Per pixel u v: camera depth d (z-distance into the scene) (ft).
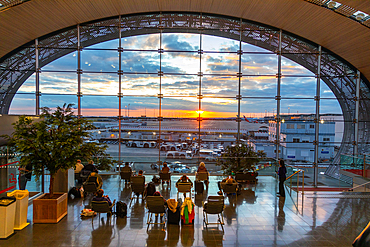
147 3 41.04
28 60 44.29
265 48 45.32
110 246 19.83
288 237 21.65
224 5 41.19
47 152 23.07
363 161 39.86
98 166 41.78
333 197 32.35
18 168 27.32
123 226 23.32
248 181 38.22
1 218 20.52
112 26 44.62
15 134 22.57
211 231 22.65
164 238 21.25
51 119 23.41
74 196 30.81
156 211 23.49
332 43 42.88
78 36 44.32
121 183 36.65
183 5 41.98
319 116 45.52
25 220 23.07
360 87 45.85
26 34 41.22
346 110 45.68
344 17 35.58
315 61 45.55
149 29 44.78
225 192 31.04
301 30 43.16
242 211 27.32
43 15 37.96
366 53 40.55
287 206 28.89
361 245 6.08
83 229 22.61
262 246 20.13
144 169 42.57
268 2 37.68
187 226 23.61
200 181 34.42
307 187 45.37
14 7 34.17
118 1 39.50
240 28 45.01
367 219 25.48
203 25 45.14
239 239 21.24
